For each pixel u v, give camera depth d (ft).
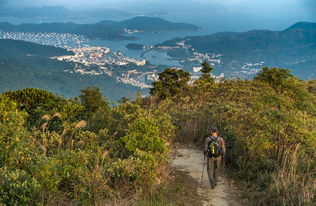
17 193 13.60
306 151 24.38
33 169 15.99
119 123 31.30
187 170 24.94
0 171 15.23
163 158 22.48
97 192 16.40
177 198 18.98
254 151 24.72
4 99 28.48
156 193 18.69
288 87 44.24
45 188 15.35
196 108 41.50
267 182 20.65
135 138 23.26
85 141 24.98
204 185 22.00
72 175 17.38
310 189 18.42
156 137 23.40
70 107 37.50
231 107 35.22
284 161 22.41
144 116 30.91
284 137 24.84
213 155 21.38
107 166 19.45
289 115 25.46
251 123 28.68
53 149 23.03
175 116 38.70
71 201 15.92
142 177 18.83
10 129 18.74
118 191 17.58
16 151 17.70
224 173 24.27
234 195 20.49
